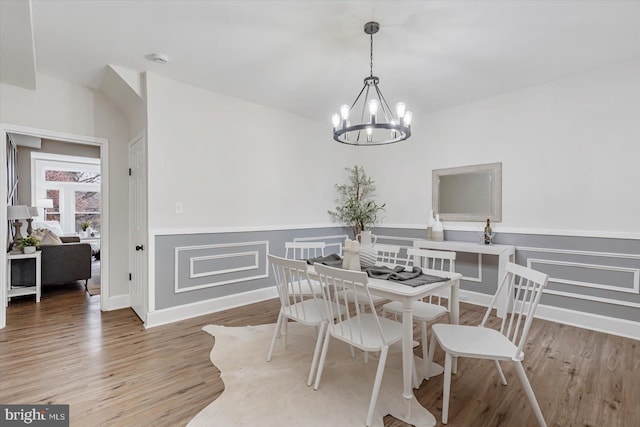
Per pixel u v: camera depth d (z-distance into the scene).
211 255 3.43
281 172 4.12
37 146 5.60
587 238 3.01
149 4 2.00
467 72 2.99
